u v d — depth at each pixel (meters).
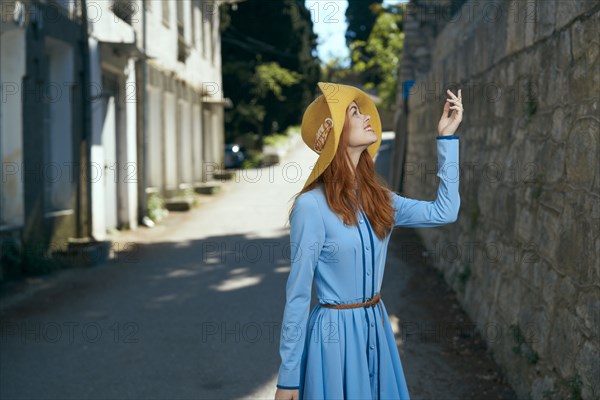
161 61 15.51
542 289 4.16
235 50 32.66
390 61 25.81
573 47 3.79
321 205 2.49
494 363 5.08
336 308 2.51
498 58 5.81
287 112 33.81
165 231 12.77
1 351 5.39
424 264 9.19
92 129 10.77
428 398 4.41
